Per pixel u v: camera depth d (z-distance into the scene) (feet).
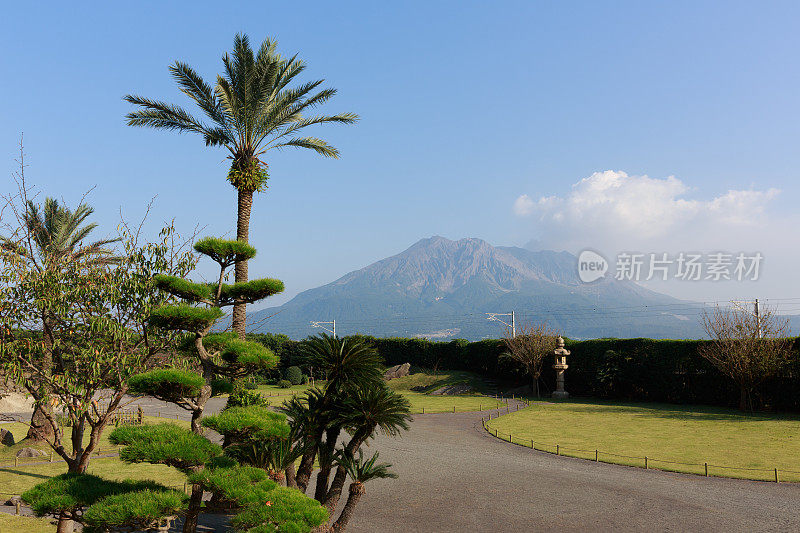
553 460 74.84
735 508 51.85
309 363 35.29
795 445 79.97
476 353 198.90
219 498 29.32
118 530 30.01
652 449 79.61
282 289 36.91
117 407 44.24
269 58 86.53
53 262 42.57
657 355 142.00
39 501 28.94
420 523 48.70
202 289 34.68
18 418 115.14
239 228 88.33
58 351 42.11
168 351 43.73
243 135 89.61
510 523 48.60
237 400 62.69
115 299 40.91
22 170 42.34
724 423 101.65
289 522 26.89
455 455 78.54
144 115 88.07
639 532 45.93
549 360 167.12
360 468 34.27
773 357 113.80
